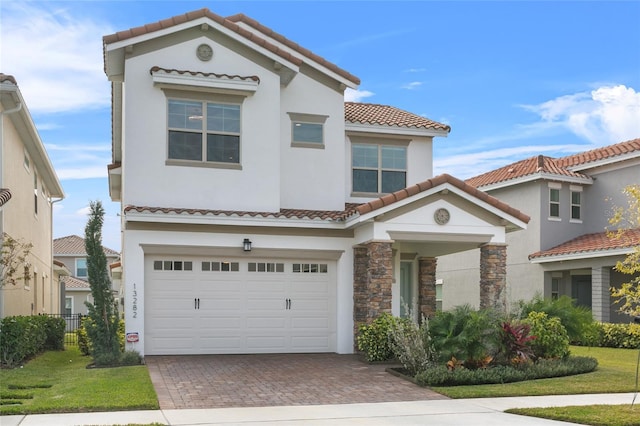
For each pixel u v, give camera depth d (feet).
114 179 79.92
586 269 85.66
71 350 68.23
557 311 53.98
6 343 50.16
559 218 89.51
